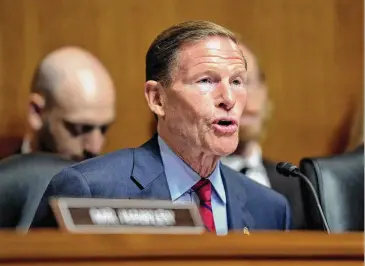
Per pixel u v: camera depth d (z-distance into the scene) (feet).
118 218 6.12
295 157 14.35
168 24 14.29
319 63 14.60
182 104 7.85
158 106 8.10
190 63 7.82
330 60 14.64
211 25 8.01
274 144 14.30
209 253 5.66
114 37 14.19
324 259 5.81
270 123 14.30
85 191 7.74
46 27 14.03
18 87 13.83
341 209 8.98
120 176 7.97
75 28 14.14
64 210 6.07
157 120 8.30
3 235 5.41
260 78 12.15
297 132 14.43
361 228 9.02
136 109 14.06
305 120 14.49
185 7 14.33
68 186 7.75
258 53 13.78
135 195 7.91
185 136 7.89
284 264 5.76
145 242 5.57
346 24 14.65
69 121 11.61
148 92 8.13
